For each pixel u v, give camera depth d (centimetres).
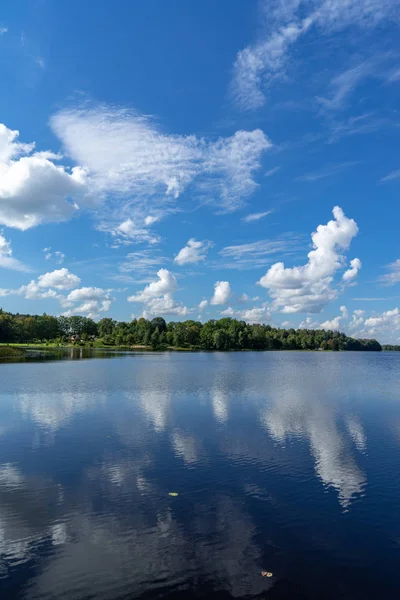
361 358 16988
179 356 15188
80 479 1744
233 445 2297
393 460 2034
